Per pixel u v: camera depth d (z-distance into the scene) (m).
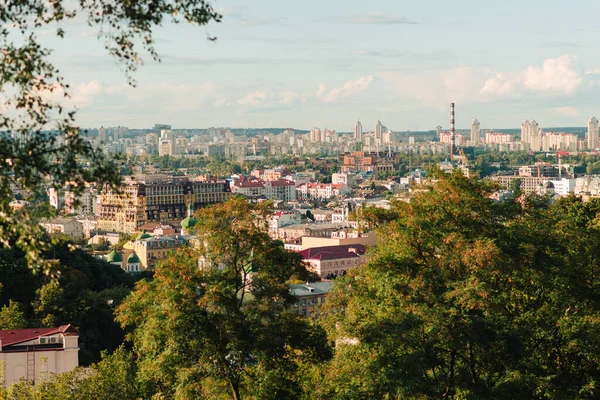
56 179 68.94
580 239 148.88
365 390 120.56
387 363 122.44
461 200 138.38
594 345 130.12
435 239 134.62
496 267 127.38
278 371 132.00
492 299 124.56
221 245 128.12
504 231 137.38
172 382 138.75
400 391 117.19
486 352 124.94
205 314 125.06
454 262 128.75
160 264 130.25
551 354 138.88
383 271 132.12
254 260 130.25
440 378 135.00
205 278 127.69
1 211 67.75
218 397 129.88
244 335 125.88
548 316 137.50
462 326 122.62
